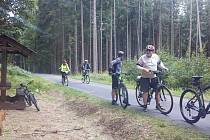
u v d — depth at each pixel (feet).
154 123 34.19
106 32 243.40
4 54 53.06
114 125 37.65
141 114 39.27
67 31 238.48
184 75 83.35
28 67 266.36
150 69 40.14
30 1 83.51
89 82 99.30
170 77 83.92
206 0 265.95
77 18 234.99
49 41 248.11
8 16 80.33
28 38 251.19
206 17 261.03
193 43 257.34
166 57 95.40
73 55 245.24
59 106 56.85
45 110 52.85
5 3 79.56
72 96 62.59
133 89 75.77
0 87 52.90
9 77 85.92
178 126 33.06
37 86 77.82
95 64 174.50
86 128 39.70
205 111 33.14
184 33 269.03
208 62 82.89
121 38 277.44
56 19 234.99
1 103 52.54
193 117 34.35
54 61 246.88
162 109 39.86
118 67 46.83
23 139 35.27
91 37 242.17
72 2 230.27
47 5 238.89
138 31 260.62
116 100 47.65
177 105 47.39
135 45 277.64
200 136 29.12
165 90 39.65
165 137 30.12
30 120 44.60
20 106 52.70
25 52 53.93
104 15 241.96
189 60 86.58
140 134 32.60
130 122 36.09
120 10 266.16
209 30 254.88
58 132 38.40
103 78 118.21
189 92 34.94
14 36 83.41
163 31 276.00
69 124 42.19
